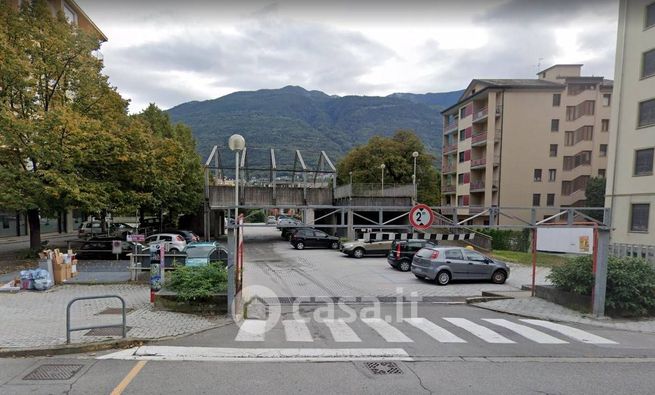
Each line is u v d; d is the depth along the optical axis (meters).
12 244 26.42
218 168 32.69
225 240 36.69
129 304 10.05
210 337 7.50
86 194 16.61
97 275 14.11
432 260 15.13
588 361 6.41
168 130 34.81
